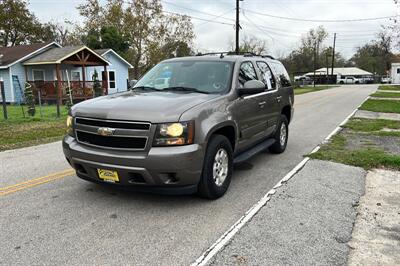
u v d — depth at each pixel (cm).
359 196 495
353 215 429
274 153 757
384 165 652
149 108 428
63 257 335
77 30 4522
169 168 409
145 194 500
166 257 335
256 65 640
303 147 831
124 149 421
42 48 2575
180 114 422
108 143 431
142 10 4159
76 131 464
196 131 427
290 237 372
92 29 4194
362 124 1206
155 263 325
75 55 2470
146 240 368
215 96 495
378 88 4822
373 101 2300
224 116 480
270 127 679
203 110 447
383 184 548
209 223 407
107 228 395
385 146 823
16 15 4112
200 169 436
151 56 4188
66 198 487
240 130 535
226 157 496
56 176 593
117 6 4128
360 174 599
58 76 2367
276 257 334
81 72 2856
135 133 415
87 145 449
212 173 463
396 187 534
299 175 590
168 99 464
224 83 533
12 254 341
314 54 9550
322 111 1702
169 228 395
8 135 1014
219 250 346
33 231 388
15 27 4194
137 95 503
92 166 440
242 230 388
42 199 484
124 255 338
